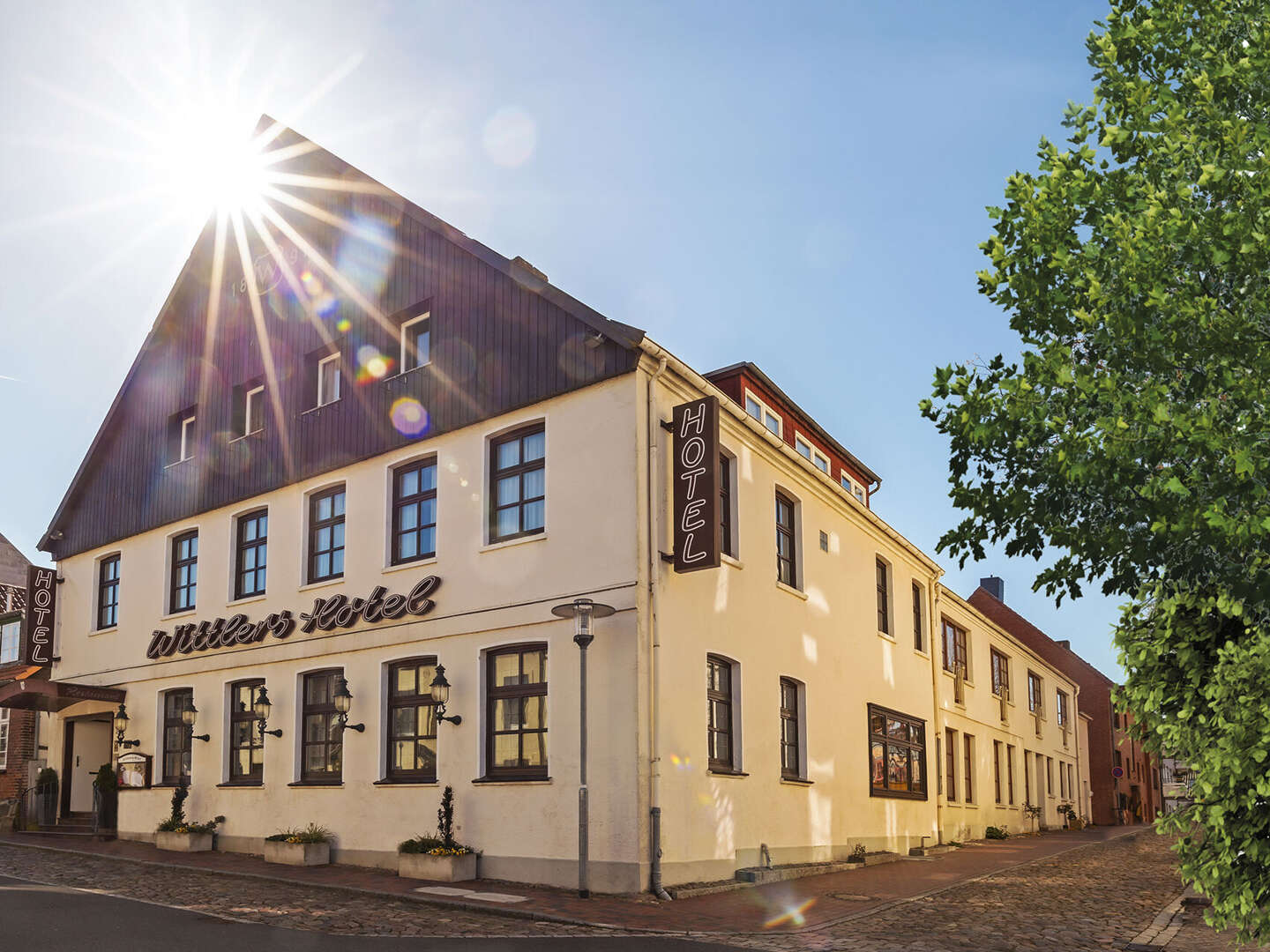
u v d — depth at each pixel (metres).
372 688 17.39
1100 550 6.32
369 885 14.47
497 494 16.77
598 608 14.31
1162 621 6.31
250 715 19.55
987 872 19.08
